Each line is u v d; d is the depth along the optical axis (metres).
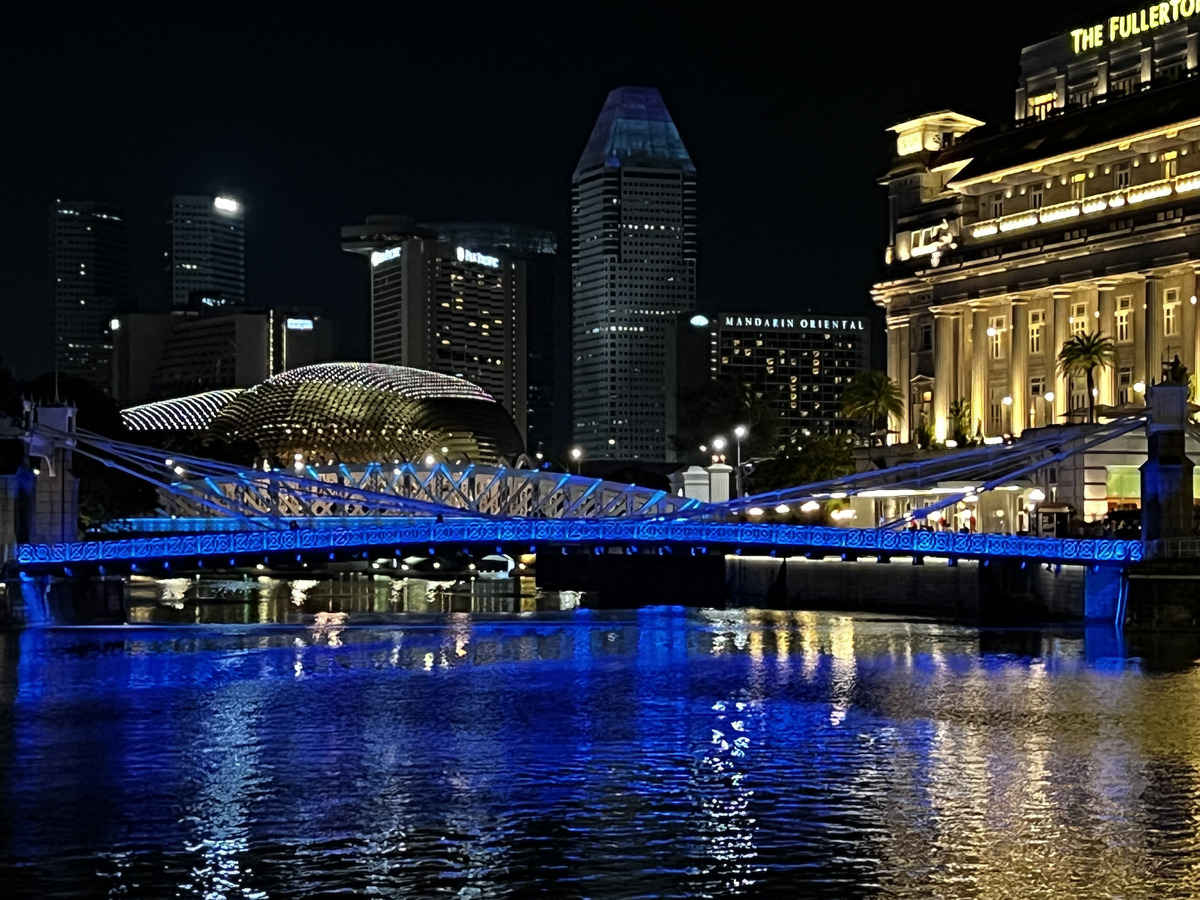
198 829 48.25
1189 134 163.25
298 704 71.88
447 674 82.38
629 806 50.81
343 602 142.25
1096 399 170.62
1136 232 164.50
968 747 60.81
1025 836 47.22
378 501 128.50
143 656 90.12
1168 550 98.31
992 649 91.62
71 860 45.03
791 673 82.00
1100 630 99.56
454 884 42.62
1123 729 64.56
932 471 164.38
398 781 54.78
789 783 54.22
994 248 184.62
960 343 191.50
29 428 106.62
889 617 116.38
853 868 44.00
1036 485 144.50
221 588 165.00
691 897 41.53
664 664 86.50
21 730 65.25
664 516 117.44
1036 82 196.50
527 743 61.81
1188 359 160.12
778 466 167.88
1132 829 48.09
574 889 42.19
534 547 111.62
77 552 102.75
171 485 150.25
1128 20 182.62
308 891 42.12
